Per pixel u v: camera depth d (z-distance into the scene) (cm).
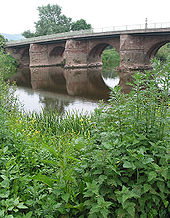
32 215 264
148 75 332
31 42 5466
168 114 316
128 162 257
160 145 299
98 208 232
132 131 320
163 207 283
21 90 2134
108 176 269
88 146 320
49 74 3716
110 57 6438
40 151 391
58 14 8394
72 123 730
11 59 5528
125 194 240
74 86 2394
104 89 2162
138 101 329
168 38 3550
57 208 262
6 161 321
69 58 4722
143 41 3869
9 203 246
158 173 262
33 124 703
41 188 307
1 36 5756
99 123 368
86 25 7738
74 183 271
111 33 3953
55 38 4900
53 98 1727
